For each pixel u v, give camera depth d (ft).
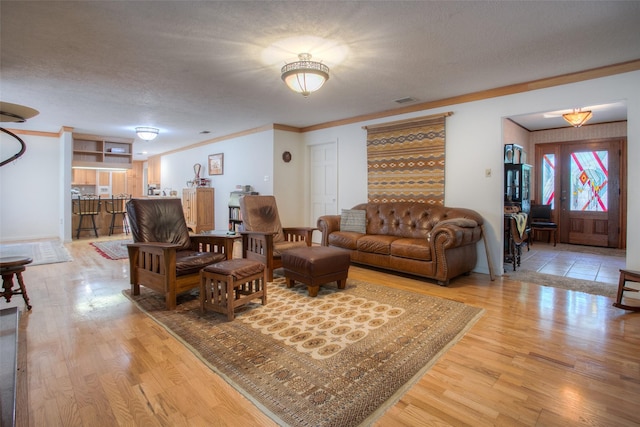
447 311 9.55
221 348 7.30
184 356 6.96
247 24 8.05
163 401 5.49
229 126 20.92
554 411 5.25
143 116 18.07
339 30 8.36
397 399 5.57
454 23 8.05
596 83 11.07
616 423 4.97
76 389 5.80
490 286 12.11
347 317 9.10
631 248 10.69
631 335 7.97
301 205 21.53
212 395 5.66
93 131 22.61
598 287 11.99
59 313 9.32
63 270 14.30
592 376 6.24
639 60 10.30
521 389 5.84
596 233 21.26
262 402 5.48
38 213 23.67
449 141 14.60
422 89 13.30
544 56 10.07
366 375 6.28
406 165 15.97
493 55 9.97
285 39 8.85
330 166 19.94
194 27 8.20
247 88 13.08
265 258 12.49
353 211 16.12
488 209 13.65
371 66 10.80
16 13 7.48
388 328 8.39
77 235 23.76
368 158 17.56
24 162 23.08
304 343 7.57
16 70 11.07
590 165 21.34
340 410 5.29
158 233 11.43
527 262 16.35
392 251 13.26
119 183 31.24
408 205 15.02
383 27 8.23
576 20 7.93
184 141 26.81
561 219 22.49
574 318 9.04
